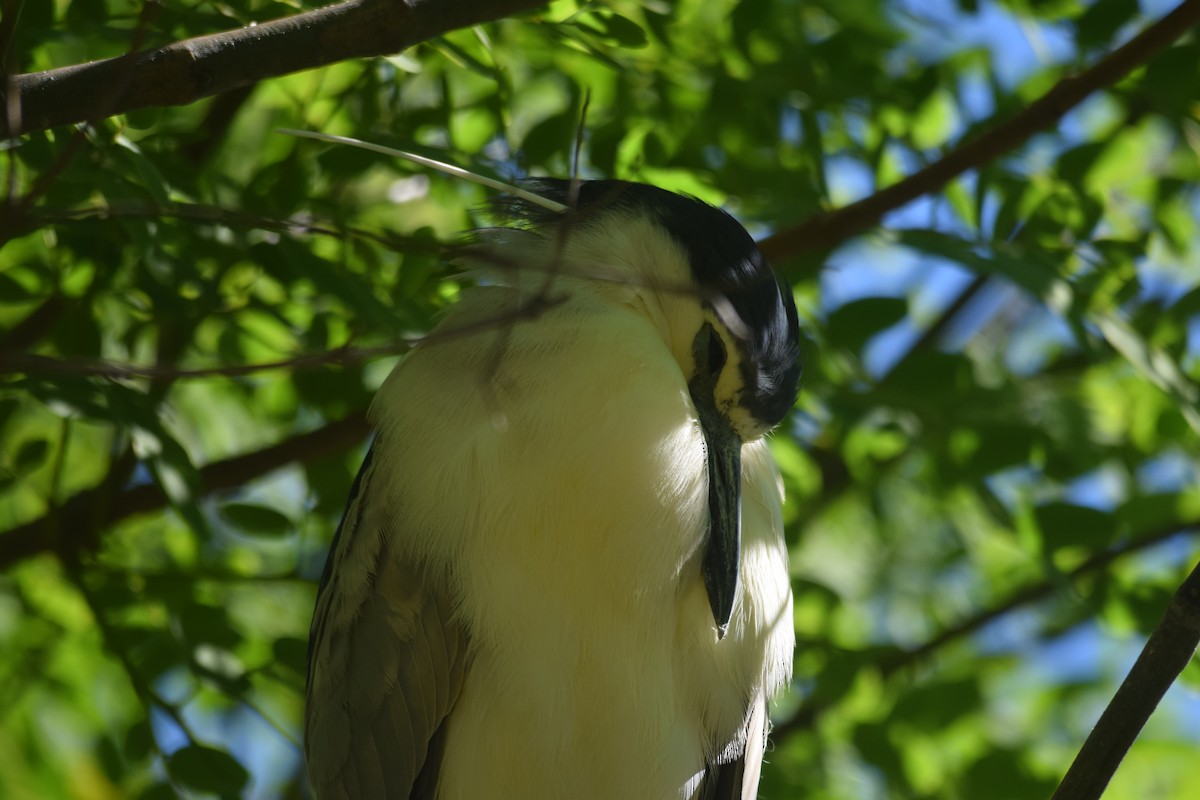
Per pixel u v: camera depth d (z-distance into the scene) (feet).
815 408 26.30
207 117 25.31
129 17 20.56
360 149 22.89
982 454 25.09
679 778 19.90
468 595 18.98
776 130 25.11
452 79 25.12
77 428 27.84
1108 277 24.39
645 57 24.59
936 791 27.12
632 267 20.43
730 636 20.33
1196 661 26.27
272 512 24.68
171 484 19.04
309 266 19.89
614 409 18.79
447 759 19.75
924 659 30.17
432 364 19.44
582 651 19.07
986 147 23.26
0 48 15.21
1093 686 31.58
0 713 26.25
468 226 24.97
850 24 26.16
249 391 26.55
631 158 24.53
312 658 21.52
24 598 25.68
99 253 21.52
